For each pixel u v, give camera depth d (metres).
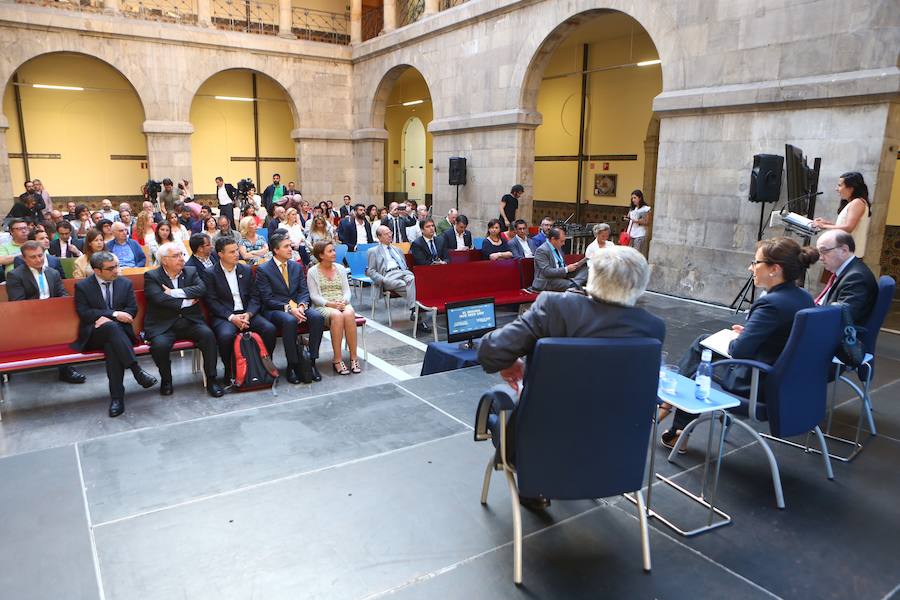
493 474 3.39
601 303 2.41
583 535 2.84
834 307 3.13
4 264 6.88
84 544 2.71
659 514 3.04
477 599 2.40
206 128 19.83
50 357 4.72
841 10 7.05
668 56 9.16
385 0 17.09
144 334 5.20
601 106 14.95
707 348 3.69
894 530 2.96
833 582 2.56
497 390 2.63
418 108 21.44
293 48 18.00
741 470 3.54
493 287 7.59
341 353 6.12
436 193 15.36
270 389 5.34
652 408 2.39
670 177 9.27
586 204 15.72
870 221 7.09
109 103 18.14
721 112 8.45
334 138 19.08
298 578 2.50
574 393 2.25
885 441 4.00
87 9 15.57
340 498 3.12
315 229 9.33
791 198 7.19
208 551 2.67
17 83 16.03
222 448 3.69
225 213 15.95
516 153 12.60
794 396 3.09
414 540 2.76
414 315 7.57
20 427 4.49
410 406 4.38
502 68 12.70
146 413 4.77
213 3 19.27
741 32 8.11
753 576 2.58
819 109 7.38
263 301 5.64
